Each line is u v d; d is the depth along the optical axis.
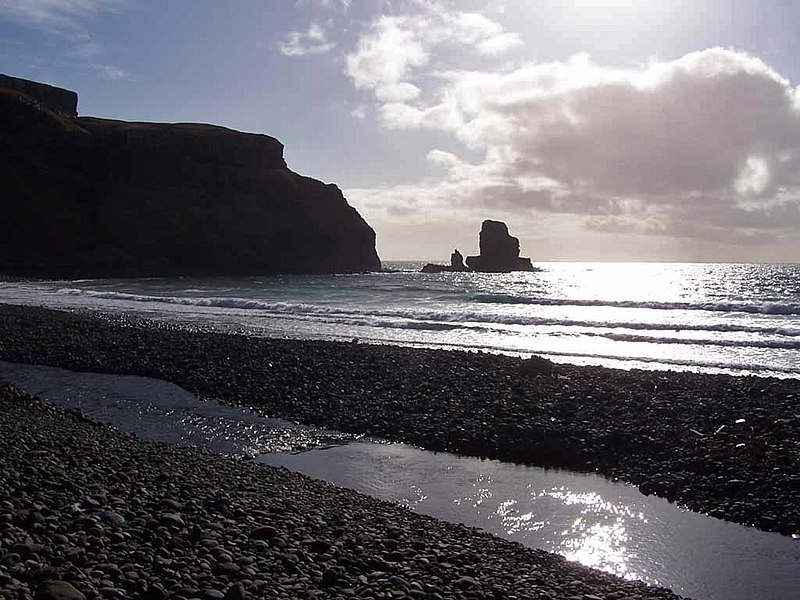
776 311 41.00
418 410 16.48
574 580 7.82
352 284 80.62
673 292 70.56
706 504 10.73
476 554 8.32
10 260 95.31
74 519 7.29
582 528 9.84
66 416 14.70
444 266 143.00
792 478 11.28
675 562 8.72
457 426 15.05
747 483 11.28
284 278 99.56
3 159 101.94
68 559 6.20
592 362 24.23
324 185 125.69
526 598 7.04
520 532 9.66
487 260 145.38
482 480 12.06
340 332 32.09
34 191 101.69
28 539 6.43
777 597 7.82
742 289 77.00
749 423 14.27
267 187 115.69
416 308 44.75
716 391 17.00
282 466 12.53
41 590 5.32
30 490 8.12
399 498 11.07
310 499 9.98
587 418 15.24
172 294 59.62
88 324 31.05
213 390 18.84
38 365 22.39
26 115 106.12
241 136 118.31
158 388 19.28
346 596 6.34
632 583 7.97
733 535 9.62
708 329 32.66
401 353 23.16
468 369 20.38
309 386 18.95
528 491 11.46
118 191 106.12
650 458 12.83
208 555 6.83
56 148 106.00
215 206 110.56
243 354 23.34
